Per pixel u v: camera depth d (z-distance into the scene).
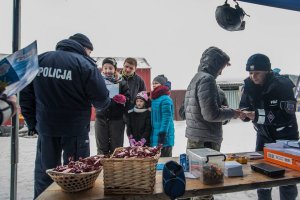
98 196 1.33
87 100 2.25
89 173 1.37
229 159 1.88
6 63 1.18
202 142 2.45
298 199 2.95
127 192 1.34
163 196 1.35
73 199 1.29
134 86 3.99
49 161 2.18
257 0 2.50
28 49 1.24
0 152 6.23
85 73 2.16
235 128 10.52
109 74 3.49
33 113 2.31
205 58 2.51
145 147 1.58
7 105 1.07
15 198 1.83
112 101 3.31
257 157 2.00
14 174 1.83
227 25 2.57
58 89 2.12
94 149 6.73
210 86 2.29
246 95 2.66
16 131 1.82
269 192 2.46
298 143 1.87
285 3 2.55
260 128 2.57
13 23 1.83
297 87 2.53
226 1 2.55
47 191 1.40
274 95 2.29
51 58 2.15
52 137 2.18
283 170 1.59
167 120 3.25
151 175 1.34
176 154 6.02
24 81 1.12
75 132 2.19
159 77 4.18
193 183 1.47
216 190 1.41
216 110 2.28
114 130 3.37
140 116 3.40
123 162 1.33
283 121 2.32
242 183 1.46
